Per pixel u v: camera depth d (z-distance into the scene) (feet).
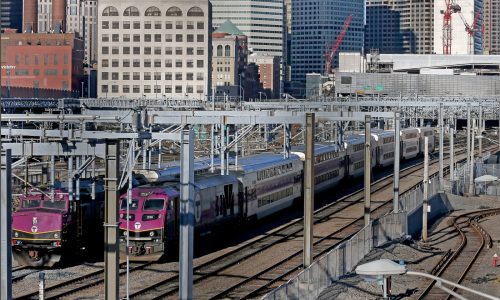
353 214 290.56
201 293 166.81
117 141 118.73
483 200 352.08
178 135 130.52
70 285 171.12
